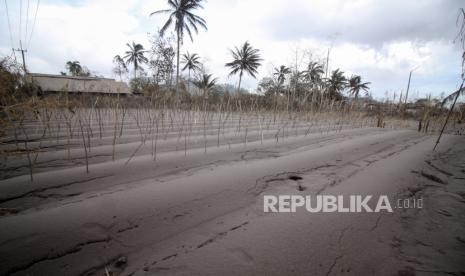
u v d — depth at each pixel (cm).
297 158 296
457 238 142
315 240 130
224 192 185
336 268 109
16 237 117
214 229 136
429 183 242
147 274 100
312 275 104
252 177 220
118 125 500
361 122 916
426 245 134
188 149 318
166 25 1964
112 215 142
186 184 194
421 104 1252
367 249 125
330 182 220
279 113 828
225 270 104
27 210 143
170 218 144
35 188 174
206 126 566
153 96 595
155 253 114
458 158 370
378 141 481
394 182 231
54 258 107
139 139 366
